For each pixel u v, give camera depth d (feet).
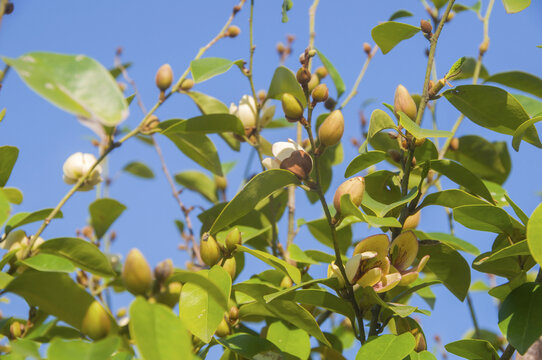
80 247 2.55
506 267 2.67
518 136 2.56
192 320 2.45
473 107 2.66
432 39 2.66
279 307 2.58
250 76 3.05
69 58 2.23
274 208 3.17
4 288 2.30
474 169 3.19
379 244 2.51
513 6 2.76
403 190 2.63
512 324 2.47
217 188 3.62
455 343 2.57
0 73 2.68
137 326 2.14
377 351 2.48
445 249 2.68
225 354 2.66
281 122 3.40
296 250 2.96
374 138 2.95
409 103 2.60
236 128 3.01
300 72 2.53
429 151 2.77
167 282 2.24
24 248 2.60
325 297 2.58
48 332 2.68
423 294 3.19
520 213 2.61
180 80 2.97
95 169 3.01
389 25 2.68
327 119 2.50
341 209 2.47
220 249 2.62
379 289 2.50
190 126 2.96
